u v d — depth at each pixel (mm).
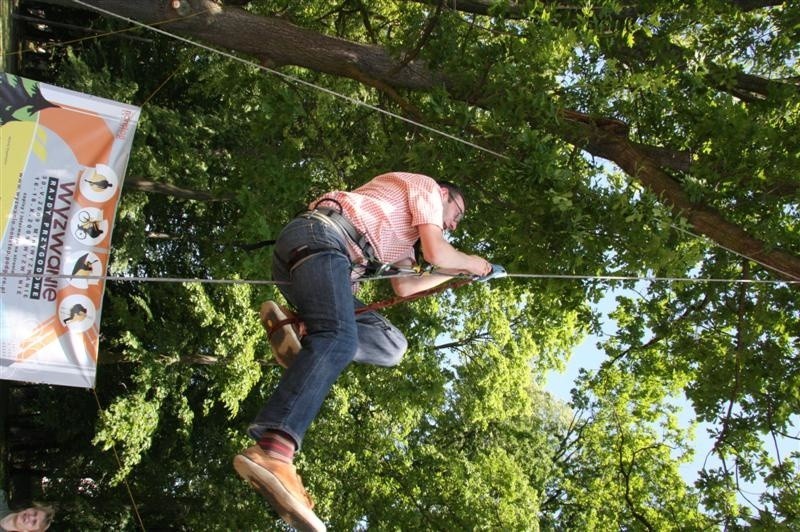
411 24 9391
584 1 8523
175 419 18953
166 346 17297
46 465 19859
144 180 14898
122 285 19328
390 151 9992
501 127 8344
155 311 19109
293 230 3561
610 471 18297
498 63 8531
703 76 8867
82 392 18875
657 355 11180
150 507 19578
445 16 9086
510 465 19469
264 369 19953
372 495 19062
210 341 17688
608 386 12586
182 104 19453
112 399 17297
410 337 18219
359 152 12086
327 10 13594
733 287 9961
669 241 8742
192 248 19969
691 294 10188
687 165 8688
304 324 3639
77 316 7895
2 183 7641
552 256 8508
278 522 18969
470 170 8750
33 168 7727
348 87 12586
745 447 10039
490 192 9359
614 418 16344
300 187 10336
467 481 18875
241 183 10977
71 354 7879
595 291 8344
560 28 8023
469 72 8945
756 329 9641
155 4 8766
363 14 11609
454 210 4031
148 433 16969
